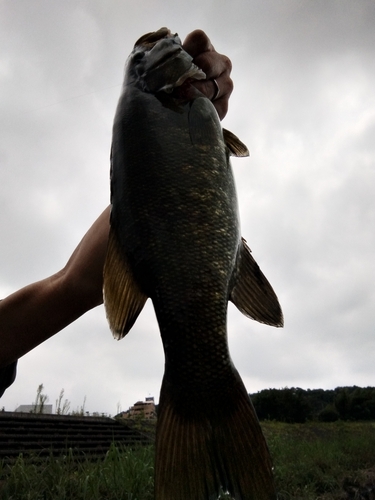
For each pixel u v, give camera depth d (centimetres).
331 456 135
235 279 33
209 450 29
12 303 44
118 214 33
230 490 27
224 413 30
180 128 34
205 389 30
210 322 31
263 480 27
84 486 71
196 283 31
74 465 88
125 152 34
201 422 30
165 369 31
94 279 42
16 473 76
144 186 32
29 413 188
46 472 77
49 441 154
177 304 31
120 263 31
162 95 35
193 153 33
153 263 31
